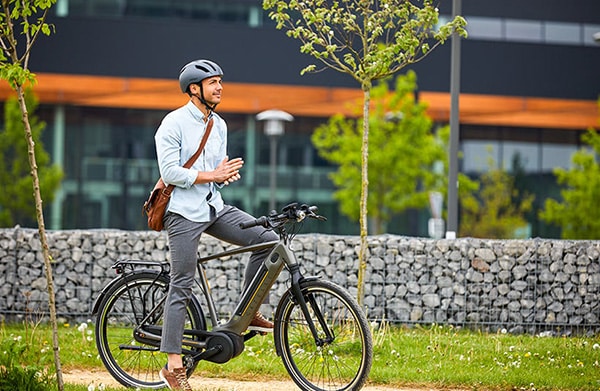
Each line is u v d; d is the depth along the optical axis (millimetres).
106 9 50219
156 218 11102
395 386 13086
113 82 50125
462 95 51781
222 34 50156
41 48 48750
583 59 52562
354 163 47031
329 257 21250
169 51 49719
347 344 11016
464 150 56500
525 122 56375
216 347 11156
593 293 20797
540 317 20766
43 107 53656
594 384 13000
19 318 20828
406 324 20797
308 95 51656
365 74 17141
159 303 11641
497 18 52250
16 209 50812
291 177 55094
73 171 53812
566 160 56969
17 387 10750
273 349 15125
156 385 11742
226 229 11219
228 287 20969
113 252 21297
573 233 48719
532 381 13039
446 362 14633
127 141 54312
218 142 11352
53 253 21125
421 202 48156
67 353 14703
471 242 21062
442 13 51531
